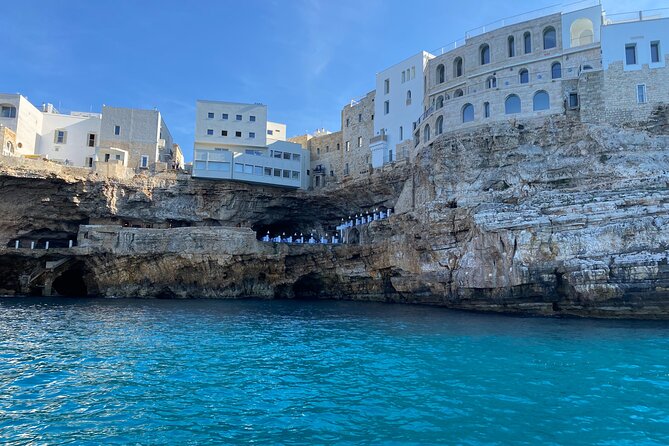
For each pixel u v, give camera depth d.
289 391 13.79
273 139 69.00
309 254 52.22
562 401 12.82
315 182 69.06
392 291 46.44
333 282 52.09
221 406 12.34
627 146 35.84
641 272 28.38
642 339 22.39
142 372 15.84
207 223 60.81
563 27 44.94
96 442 9.83
